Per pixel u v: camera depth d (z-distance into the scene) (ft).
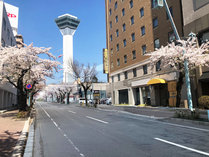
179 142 19.30
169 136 22.35
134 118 42.27
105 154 16.03
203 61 51.39
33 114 64.28
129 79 104.78
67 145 19.76
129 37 106.11
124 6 112.47
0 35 78.38
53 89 240.32
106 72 134.51
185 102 61.93
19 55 49.06
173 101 68.59
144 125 31.53
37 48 53.26
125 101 110.73
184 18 65.72
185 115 37.24
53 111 77.61
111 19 131.64
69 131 28.14
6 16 91.40
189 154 15.25
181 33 68.23
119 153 16.15
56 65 58.59
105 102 146.41
